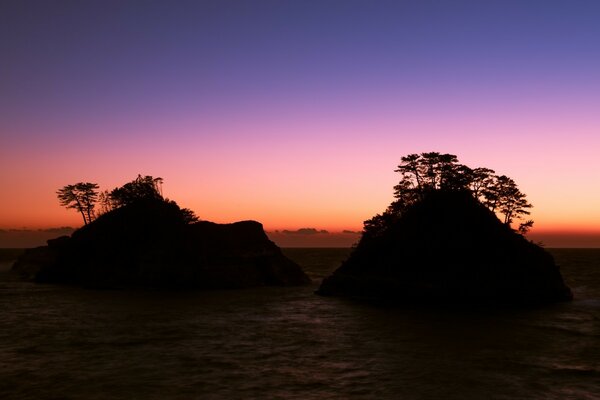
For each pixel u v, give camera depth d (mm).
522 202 80562
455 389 26047
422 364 31359
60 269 91750
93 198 111812
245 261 88625
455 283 65812
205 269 82750
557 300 66812
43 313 53000
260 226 95625
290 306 60938
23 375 28328
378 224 80500
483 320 49969
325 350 35438
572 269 140250
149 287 79938
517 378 28125
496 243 70125
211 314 53594
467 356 33656
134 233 88000
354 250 81750
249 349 35656
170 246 84250
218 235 88938
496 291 65250
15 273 125562
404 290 67625
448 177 78875
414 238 72688
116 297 68938
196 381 27375
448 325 46719
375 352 34844
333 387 26406
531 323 48062
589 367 30688
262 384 26875
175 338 39688
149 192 97562
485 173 80750
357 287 72000
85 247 90875
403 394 25203
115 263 85062
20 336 39938
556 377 28328
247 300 67000
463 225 71750
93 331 42469
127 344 37125
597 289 83500
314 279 108125
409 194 80500
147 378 27875
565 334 42000
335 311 56500
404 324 47281
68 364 30875
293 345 37156
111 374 28656
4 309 56031
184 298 68875
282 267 92500
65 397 24578
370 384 26922
